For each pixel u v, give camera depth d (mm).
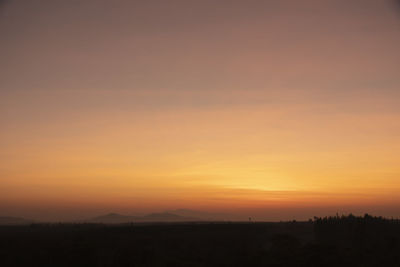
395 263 38531
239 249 47500
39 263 41406
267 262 39844
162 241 56844
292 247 45406
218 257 44500
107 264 41719
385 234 53156
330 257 39000
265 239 61875
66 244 49156
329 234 57031
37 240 57375
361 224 56594
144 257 43250
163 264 40844
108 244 52406
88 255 43688
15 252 45906
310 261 38594
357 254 41781
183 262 41281
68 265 41094
